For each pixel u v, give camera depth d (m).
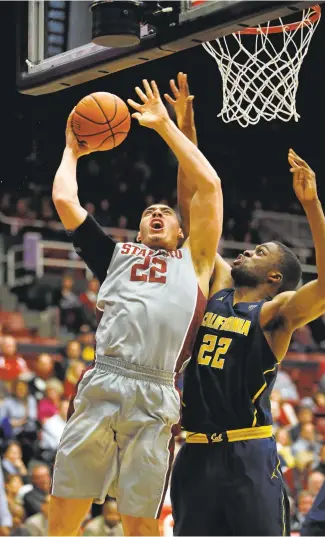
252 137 17.86
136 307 4.03
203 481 4.27
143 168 17.77
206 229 4.27
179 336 4.04
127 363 3.97
